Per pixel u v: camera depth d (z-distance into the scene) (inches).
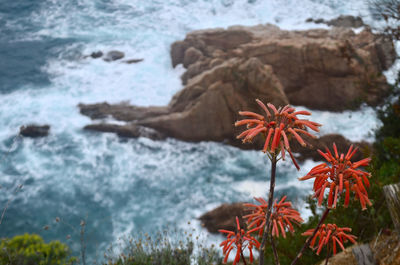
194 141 611.8
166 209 471.2
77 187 517.0
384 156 214.2
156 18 1011.3
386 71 623.8
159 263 164.1
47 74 812.0
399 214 103.3
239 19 990.4
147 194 502.3
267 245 154.1
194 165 557.6
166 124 617.0
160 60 848.9
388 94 565.0
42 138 621.3
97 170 551.5
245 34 773.3
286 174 492.1
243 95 601.9
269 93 597.0
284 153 47.5
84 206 480.4
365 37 657.6
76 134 630.5
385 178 162.7
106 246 390.6
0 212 462.0
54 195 500.4
